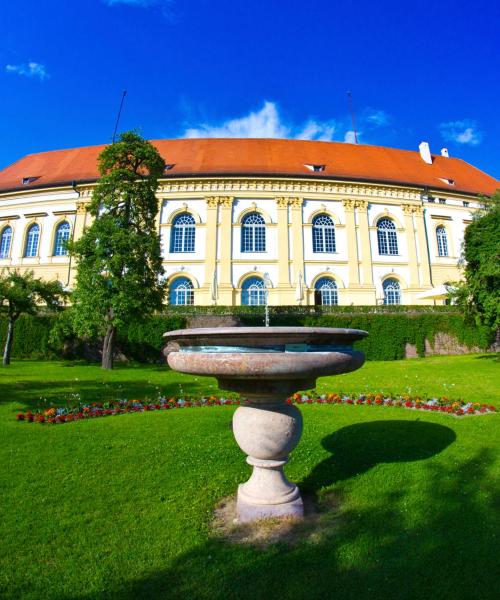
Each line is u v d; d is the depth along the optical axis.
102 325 17.53
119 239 17.84
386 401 9.01
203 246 30.00
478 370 15.12
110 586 2.69
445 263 32.59
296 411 3.72
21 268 31.67
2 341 22.92
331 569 2.83
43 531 3.42
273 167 32.09
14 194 32.91
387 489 4.17
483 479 4.35
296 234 30.39
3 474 4.74
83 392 11.02
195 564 2.92
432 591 2.60
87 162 35.25
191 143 36.34
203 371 3.21
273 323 22.86
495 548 3.05
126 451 5.60
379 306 23.42
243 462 5.14
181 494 4.18
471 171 39.28
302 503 3.73
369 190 32.06
